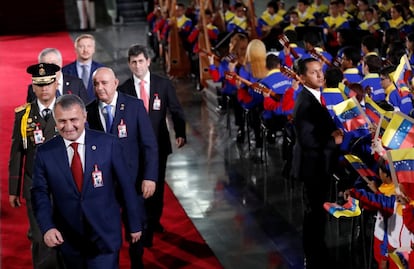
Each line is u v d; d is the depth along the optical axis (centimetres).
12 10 2362
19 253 716
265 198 841
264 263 670
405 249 500
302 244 707
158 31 1648
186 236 740
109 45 2028
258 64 945
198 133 1130
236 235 738
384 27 1388
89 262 523
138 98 648
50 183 512
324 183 627
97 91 600
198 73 1436
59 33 2312
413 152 473
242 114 1047
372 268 651
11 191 615
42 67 592
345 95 638
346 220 756
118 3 2466
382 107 643
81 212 512
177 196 856
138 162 620
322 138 615
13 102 1366
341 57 934
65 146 511
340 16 1445
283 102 805
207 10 1466
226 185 891
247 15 1479
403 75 714
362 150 631
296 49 1064
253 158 991
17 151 611
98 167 511
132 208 530
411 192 480
